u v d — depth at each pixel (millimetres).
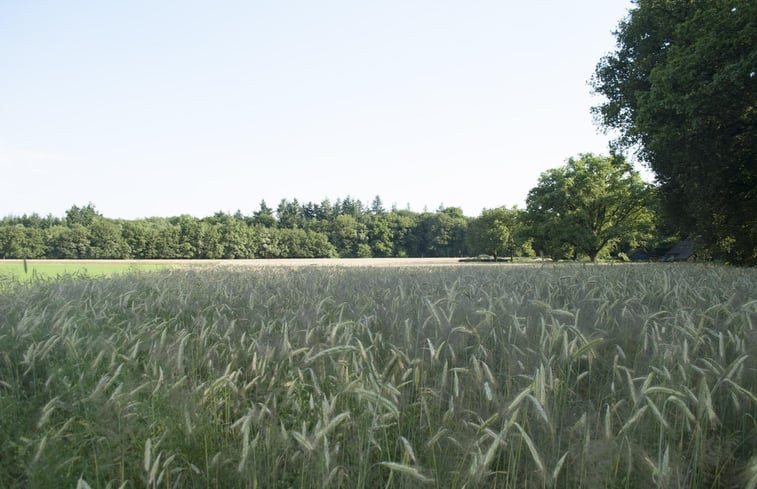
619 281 8273
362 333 4176
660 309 5414
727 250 20656
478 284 8188
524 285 8164
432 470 2426
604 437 2385
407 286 8258
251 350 3648
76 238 70000
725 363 3139
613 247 51781
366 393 2520
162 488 2523
